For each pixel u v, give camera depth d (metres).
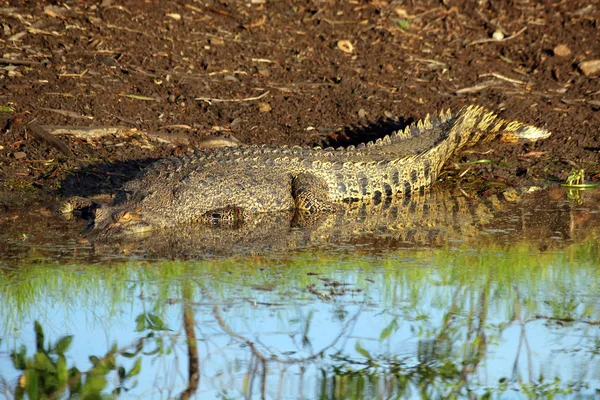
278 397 5.45
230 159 10.06
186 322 6.38
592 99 13.20
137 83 12.55
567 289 7.08
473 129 11.64
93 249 8.20
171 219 9.25
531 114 12.70
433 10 15.98
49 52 12.87
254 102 12.56
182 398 5.41
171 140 11.34
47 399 5.26
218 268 7.64
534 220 9.32
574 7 16.17
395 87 13.38
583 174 10.91
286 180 10.04
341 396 5.48
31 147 10.88
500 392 5.49
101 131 11.25
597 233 8.77
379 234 8.85
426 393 5.51
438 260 7.88
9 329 6.21
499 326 6.39
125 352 5.93
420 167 10.77
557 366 5.85
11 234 8.59
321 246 8.40
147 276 7.38
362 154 10.70
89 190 10.15
